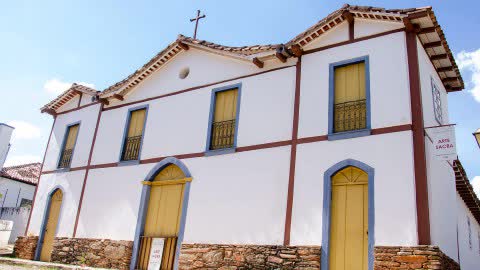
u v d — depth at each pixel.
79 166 15.41
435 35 9.95
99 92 15.91
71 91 16.98
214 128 12.32
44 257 14.91
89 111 16.28
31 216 16.19
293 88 11.09
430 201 8.61
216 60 13.13
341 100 10.25
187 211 11.76
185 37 13.87
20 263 13.34
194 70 13.59
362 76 10.16
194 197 11.79
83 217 14.27
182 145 12.74
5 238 18.86
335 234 9.22
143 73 14.51
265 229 10.23
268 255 9.73
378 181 9.01
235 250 10.30
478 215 15.09
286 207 10.05
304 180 9.99
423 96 9.57
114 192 13.78
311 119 10.44
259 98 11.65
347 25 10.73
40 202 16.20
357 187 9.33
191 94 13.28
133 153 14.02
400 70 9.61
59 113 17.73
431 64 11.02
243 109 11.84
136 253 12.32
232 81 12.45
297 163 10.26
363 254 8.77
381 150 9.20
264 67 11.90
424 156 8.74
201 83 13.19
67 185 15.45
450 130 8.92
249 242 10.37
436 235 8.65
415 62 9.50
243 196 10.90
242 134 11.57
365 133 9.49
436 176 9.52
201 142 12.32
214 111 12.52
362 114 9.83
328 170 9.70
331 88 10.38
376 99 9.69
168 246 11.89
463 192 12.73
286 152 10.55
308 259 9.13
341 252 9.02
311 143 10.21
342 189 9.50
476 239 15.54
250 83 12.02
